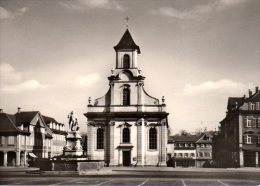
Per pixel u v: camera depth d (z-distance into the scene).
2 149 72.38
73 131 46.69
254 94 68.94
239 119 68.19
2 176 37.88
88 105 66.19
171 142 83.50
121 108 65.38
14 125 73.25
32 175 40.06
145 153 64.06
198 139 130.88
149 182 30.91
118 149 64.44
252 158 67.25
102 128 65.62
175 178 36.06
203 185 28.45
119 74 66.19
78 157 45.84
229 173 45.78
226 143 85.12
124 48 67.12
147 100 65.38
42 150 81.31
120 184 28.91
